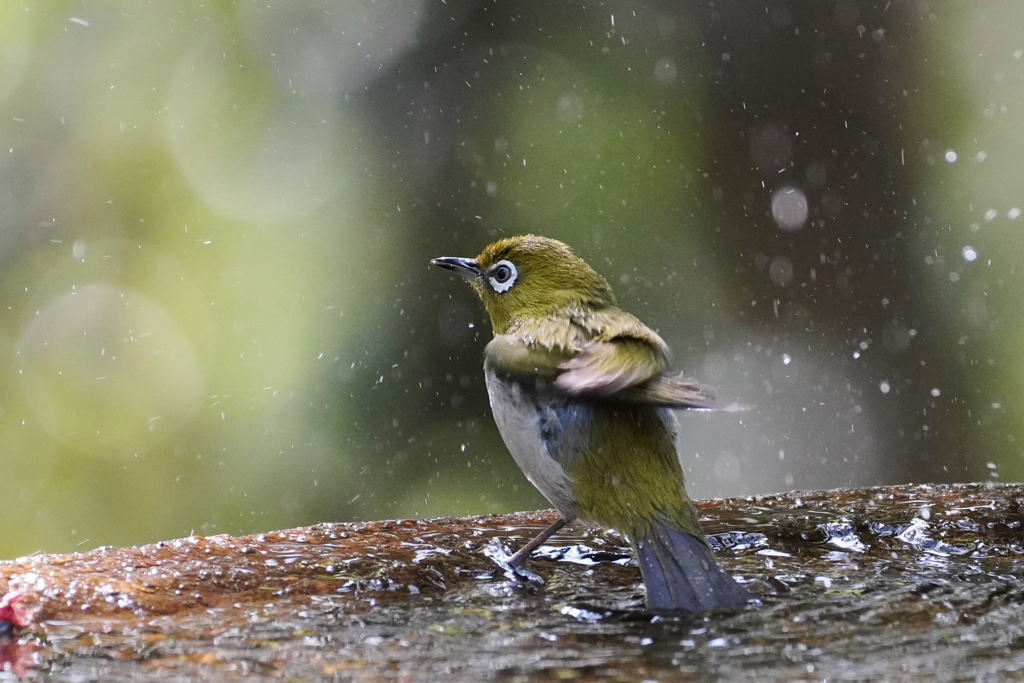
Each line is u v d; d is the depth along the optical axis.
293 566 6.26
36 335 14.45
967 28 13.73
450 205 13.27
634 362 6.83
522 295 8.06
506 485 12.43
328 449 12.86
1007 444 13.55
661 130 13.44
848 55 13.63
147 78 14.71
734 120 13.52
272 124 14.14
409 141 13.59
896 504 7.70
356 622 5.45
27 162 14.88
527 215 13.19
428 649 5.03
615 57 13.56
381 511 12.43
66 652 4.92
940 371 13.75
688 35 13.59
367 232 13.44
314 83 14.09
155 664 4.76
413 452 12.57
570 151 13.37
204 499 13.38
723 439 14.06
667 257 13.39
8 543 13.77
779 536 7.10
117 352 14.25
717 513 7.62
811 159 13.63
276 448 13.03
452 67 13.66
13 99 14.91
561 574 6.55
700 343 13.53
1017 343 13.65
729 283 13.51
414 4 13.90
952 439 13.68
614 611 5.73
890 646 4.98
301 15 14.26
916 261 13.67
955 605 5.62
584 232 13.20
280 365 13.41
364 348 13.01
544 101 13.44
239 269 13.89
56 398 14.30
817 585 6.06
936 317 13.70
